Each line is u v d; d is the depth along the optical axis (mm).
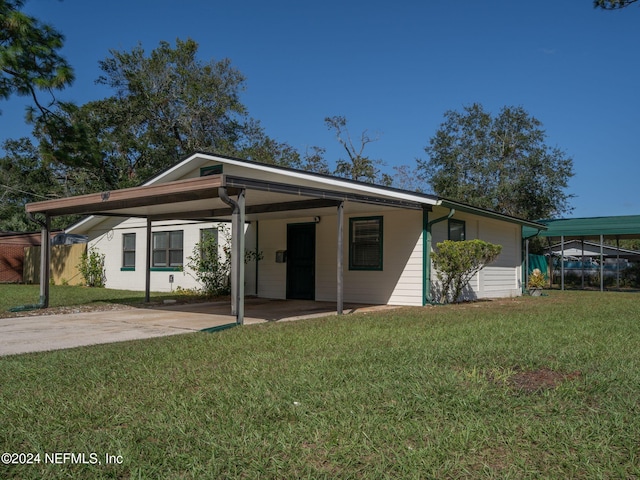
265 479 2910
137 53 32000
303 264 14664
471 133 33062
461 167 32688
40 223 12109
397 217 13000
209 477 2910
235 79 34844
